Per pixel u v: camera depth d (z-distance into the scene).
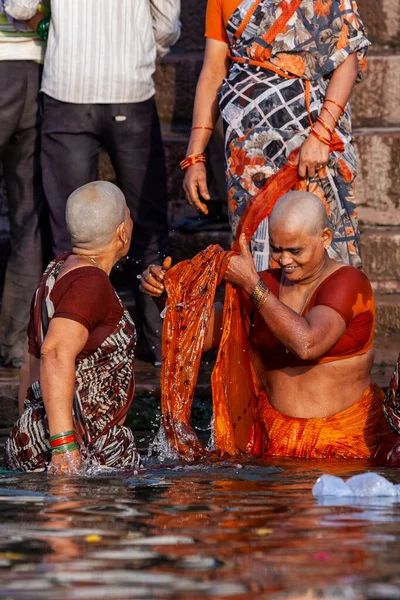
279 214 12.12
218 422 12.63
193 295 12.55
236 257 12.30
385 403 12.05
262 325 12.71
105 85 16.48
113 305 11.21
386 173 19.97
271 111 13.71
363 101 21.22
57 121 16.66
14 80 17.12
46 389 10.59
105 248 11.41
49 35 16.64
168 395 12.55
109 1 16.42
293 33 13.68
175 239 19.55
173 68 21.89
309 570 6.44
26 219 17.86
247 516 8.14
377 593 5.93
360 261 14.07
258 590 6.01
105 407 11.34
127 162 16.91
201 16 22.69
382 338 17.48
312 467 11.37
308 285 12.55
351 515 8.16
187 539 7.30
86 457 10.91
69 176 16.77
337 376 12.59
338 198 13.88
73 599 5.90
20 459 11.10
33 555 6.87
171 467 11.20
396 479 10.47
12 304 17.78
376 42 22.02
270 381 12.98
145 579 6.27
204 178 14.55
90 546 7.11
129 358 11.51
